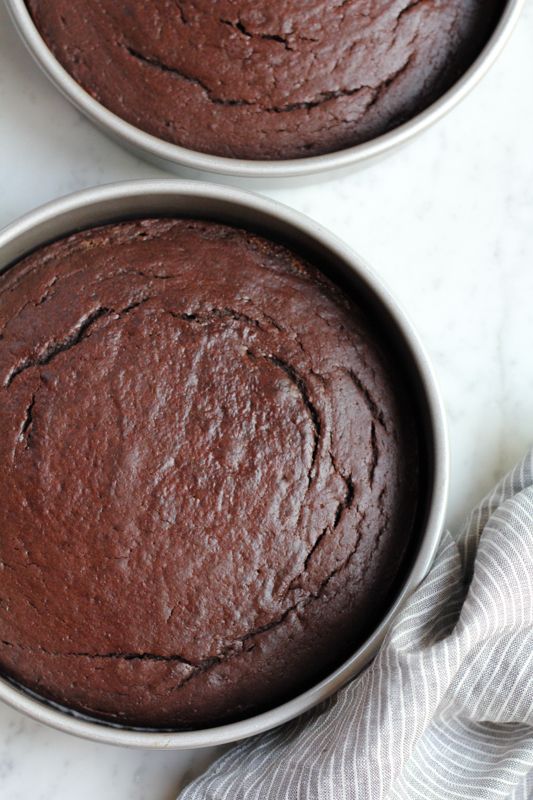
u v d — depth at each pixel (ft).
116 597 2.27
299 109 2.46
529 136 2.61
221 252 2.37
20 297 2.33
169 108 2.44
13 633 2.28
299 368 2.33
